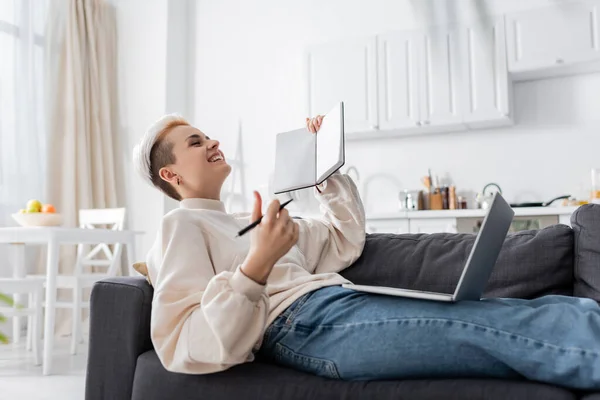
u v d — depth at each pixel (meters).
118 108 5.41
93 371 1.38
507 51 4.30
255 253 1.12
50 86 4.76
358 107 4.67
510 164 4.57
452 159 4.73
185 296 1.25
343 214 1.76
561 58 4.14
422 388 1.09
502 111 4.27
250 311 1.13
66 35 4.89
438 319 1.12
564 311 1.07
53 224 3.29
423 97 4.50
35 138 4.56
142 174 1.73
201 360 1.16
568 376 1.00
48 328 2.96
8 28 4.41
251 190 5.34
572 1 4.16
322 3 5.25
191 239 1.36
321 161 1.55
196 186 1.65
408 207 4.65
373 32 5.04
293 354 1.27
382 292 1.22
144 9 5.45
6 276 4.32
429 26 4.54
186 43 5.69
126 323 1.37
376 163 4.96
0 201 4.27
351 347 1.17
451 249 1.67
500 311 1.09
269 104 5.37
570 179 4.40
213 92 5.57
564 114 4.45
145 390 1.26
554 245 1.55
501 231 1.17
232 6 5.59
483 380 1.09
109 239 3.43
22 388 2.64
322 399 1.14
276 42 5.40
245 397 1.17
